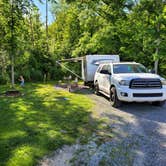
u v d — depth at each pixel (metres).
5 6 11.24
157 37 16.72
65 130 6.16
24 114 7.71
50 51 23.27
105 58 14.71
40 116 7.49
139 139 5.61
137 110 8.57
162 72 20.28
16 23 11.47
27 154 4.68
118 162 4.43
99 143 5.34
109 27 19.36
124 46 19.69
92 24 21.44
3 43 11.54
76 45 24.28
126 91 8.29
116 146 5.18
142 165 4.31
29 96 11.16
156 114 7.98
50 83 17.39
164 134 5.98
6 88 14.17
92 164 4.34
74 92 12.73
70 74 20.34
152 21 17.22
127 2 18.44
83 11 20.20
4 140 5.39
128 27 18.67
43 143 5.23
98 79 11.53
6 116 7.46
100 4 19.44
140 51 19.28
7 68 17.17
